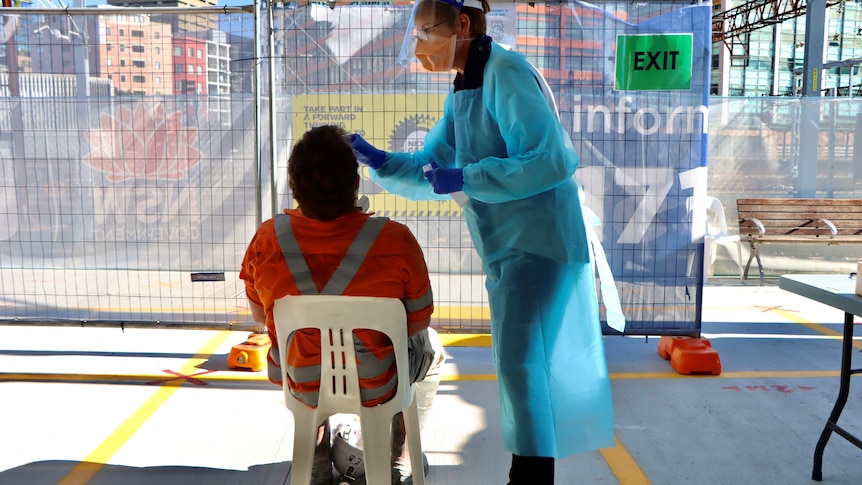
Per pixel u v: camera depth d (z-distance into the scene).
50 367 4.65
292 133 4.57
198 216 4.81
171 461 3.24
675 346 4.68
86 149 4.77
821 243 7.59
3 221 4.86
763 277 7.74
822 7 9.28
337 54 4.47
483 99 2.54
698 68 4.39
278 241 2.14
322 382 2.19
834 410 2.98
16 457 3.27
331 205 2.12
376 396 2.19
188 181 4.79
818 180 7.91
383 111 4.51
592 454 3.34
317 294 2.11
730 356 4.96
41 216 4.85
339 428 3.01
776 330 5.74
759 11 20.50
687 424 3.71
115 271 4.87
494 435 3.57
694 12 4.33
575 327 2.57
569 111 4.43
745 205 7.76
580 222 2.57
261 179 4.58
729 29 20.70
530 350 2.53
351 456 2.85
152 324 4.76
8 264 4.88
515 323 2.53
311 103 4.53
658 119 4.45
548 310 2.52
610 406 2.67
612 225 4.55
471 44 2.54
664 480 3.07
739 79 33.56
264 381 4.38
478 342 5.33
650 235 4.56
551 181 2.34
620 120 4.45
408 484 2.87
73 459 3.25
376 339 2.16
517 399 2.55
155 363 4.75
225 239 4.82
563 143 2.38
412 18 2.50
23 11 4.52
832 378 4.47
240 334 5.53
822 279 2.99
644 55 4.38
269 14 4.41
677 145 4.48
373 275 2.09
